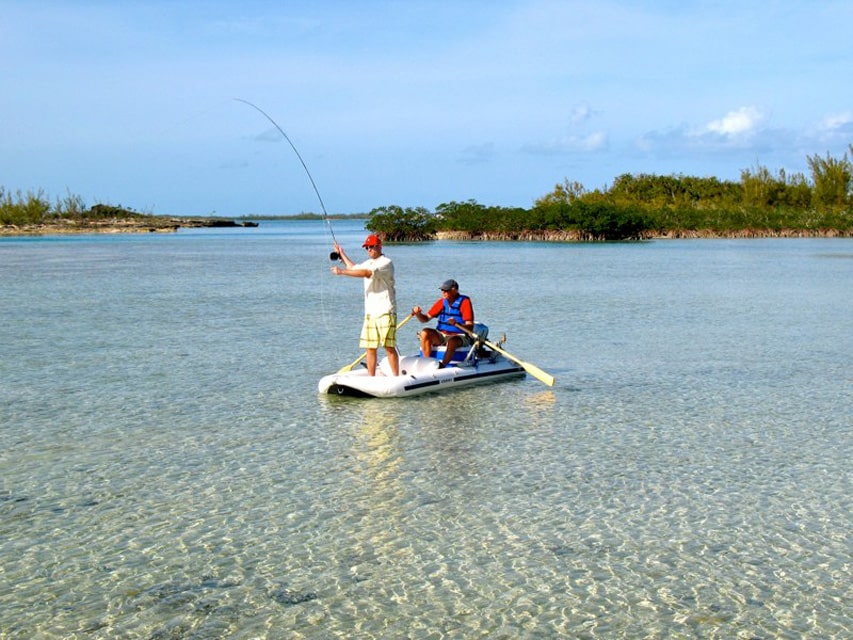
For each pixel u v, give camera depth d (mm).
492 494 8930
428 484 9234
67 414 12203
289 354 17281
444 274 38906
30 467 9773
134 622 6363
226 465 9859
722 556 7469
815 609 6570
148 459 10086
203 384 14297
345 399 13234
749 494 8977
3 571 7160
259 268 44469
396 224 80312
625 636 6191
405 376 13438
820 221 85125
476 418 12039
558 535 7895
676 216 84875
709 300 27797
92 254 59312
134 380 14602
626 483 9297
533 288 31984
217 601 6672
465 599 6715
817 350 17906
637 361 16578
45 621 6379
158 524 8133
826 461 10109
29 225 120625
